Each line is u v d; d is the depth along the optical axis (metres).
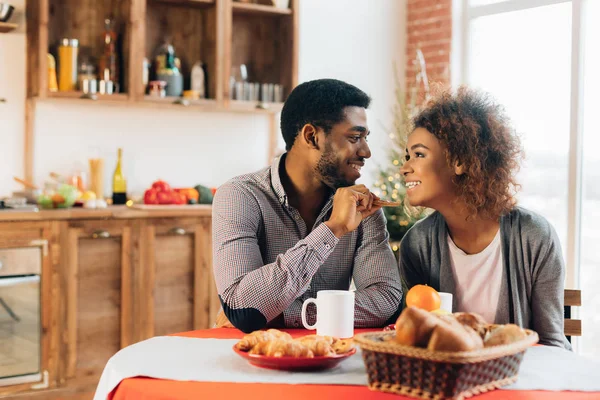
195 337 1.68
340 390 1.24
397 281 1.95
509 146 1.79
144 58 4.31
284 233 2.01
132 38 4.17
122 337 3.90
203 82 4.54
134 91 4.19
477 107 1.79
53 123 4.20
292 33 4.79
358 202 1.83
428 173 1.77
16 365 3.59
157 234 3.98
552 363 1.45
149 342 1.61
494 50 5.09
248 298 1.72
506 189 1.80
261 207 1.99
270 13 4.75
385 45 5.53
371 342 1.20
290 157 2.02
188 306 4.11
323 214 2.03
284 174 2.03
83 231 3.75
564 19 4.62
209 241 4.15
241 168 4.91
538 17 4.78
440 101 1.80
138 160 4.50
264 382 1.29
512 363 1.26
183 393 1.23
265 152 5.00
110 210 3.82
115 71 4.23
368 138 5.45
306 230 2.03
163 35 4.53
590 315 4.47
